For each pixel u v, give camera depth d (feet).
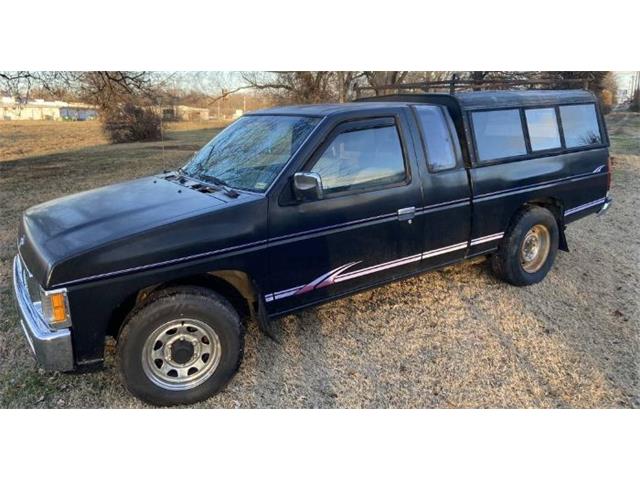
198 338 10.57
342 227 11.93
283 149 11.78
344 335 13.57
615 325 14.43
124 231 9.73
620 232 24.38
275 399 11.03
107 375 11.75
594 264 19.44
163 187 12.53
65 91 40.98
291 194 11.12
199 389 10.68
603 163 18.65
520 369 12.17
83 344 9.55
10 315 14.55
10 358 12.37
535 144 16.30
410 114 13.20
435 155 13.64
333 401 10.99
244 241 10.61
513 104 15.64
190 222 10.07
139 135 44.62
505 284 16.96
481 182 14.61
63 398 10.93
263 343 13.10
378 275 13.05
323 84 49.39
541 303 15.69
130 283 9.59
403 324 14.19
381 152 12.58
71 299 9.20
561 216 17.60
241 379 11.67
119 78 42.16
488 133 14.96
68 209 11.32
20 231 11.55
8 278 17.29
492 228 15.31
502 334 13.75
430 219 13.58
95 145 43.04
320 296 12.17
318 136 11.53
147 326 9.86
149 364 10.19
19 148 39.65
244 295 11.37
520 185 15.69
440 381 11.69
